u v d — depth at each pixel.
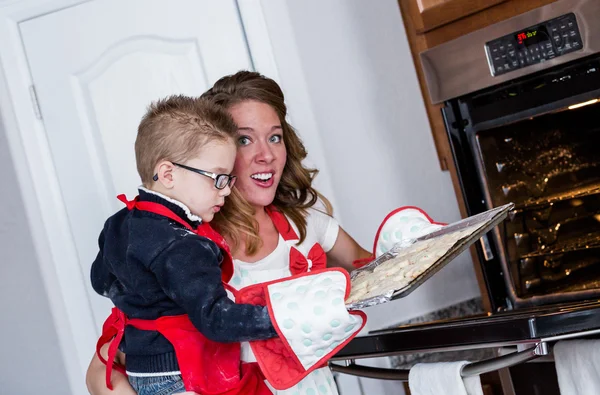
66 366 2.39
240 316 1.28
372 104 2.49
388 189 2.48
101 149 2.38
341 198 2.37
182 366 1.35
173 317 1.38
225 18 2.38
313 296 1.29
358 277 1.52
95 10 2.39
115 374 1.51
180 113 1.44
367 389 2.35
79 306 2.39
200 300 1.29
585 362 1.45
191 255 1.32
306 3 2.42
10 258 2.43
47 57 2.39
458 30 2.04
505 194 2.04
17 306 2.44
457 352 2.14
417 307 2.45
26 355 2.45
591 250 1.92
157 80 2.39
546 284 2.01
